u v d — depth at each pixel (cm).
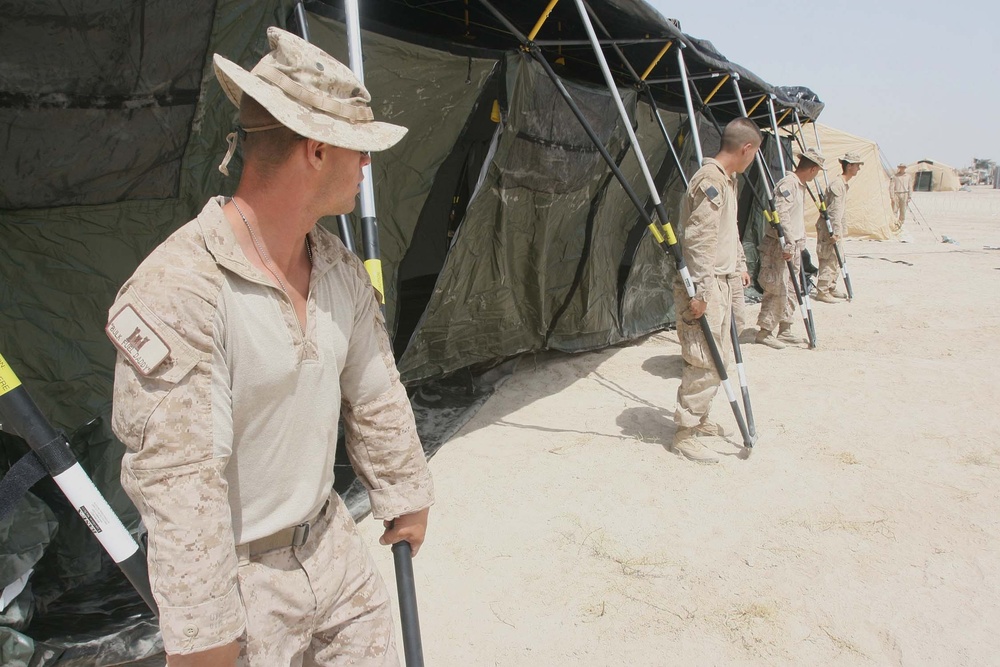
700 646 280
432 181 396
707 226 396
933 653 275
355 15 269
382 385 159
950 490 402
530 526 366
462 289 475
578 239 579
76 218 279
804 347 720
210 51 279
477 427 499
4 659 225
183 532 112
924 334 761
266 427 130
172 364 110
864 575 324
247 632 133
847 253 1480
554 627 291
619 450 458
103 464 289
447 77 370
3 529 231
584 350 657
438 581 320
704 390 430
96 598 268
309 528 145
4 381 130
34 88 241
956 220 2505
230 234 122
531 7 485
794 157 1122
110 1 241
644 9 461
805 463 438
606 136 529
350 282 147
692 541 353
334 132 123
